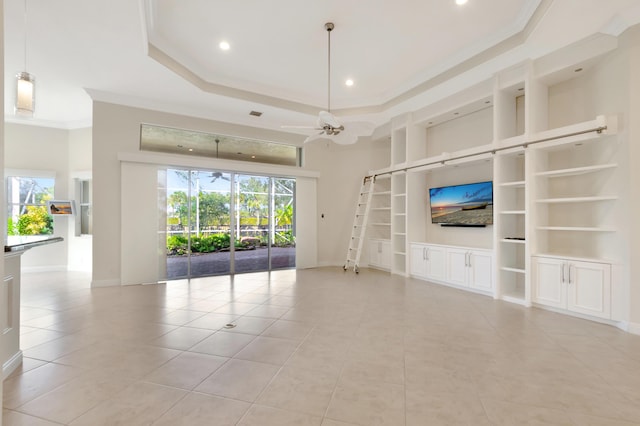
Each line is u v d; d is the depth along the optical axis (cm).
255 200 729
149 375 253
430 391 230
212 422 196
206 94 567
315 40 448
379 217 788
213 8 380
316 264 784
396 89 609
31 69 475
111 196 570
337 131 434
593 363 273
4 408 210
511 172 500
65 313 414
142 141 605
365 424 194
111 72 486
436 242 648
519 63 450
